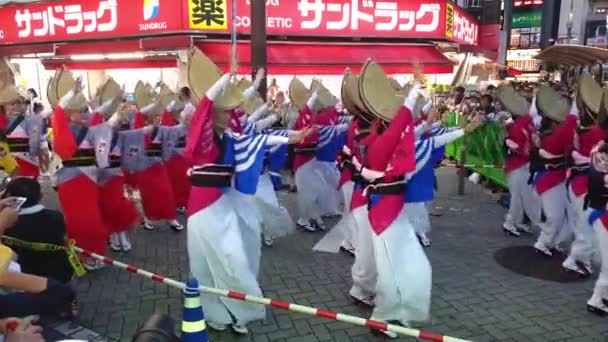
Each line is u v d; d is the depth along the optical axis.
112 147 5.40
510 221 6.31
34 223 3.88
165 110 6.95
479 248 5.87
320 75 12.66
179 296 4.57
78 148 4.79
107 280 4.92
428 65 13.66
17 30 13.94
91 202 4.92
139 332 1.75
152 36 11.62
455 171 10.89
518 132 5.95
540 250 5.58
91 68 12.95
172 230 6.63
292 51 12.43
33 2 13.41
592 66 12.55
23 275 2.66
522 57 25.06
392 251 3.65
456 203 7.99
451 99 11.85
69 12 12.84
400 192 3.72
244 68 11.11
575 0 28.23
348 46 13.18
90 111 5.82
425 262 3.70
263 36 7.46
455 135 4.02
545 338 3.81
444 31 14.28
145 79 12.70
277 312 4.23
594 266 5.16
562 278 4.96
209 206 3.62
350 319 2.95
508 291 4.66
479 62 17.06
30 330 2.36
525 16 27.02
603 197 4.02
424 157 3.84
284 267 5.29
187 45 10.88
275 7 12.20
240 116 4.49
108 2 12.08
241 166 3.65
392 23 13.51
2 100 6.16
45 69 14.24
